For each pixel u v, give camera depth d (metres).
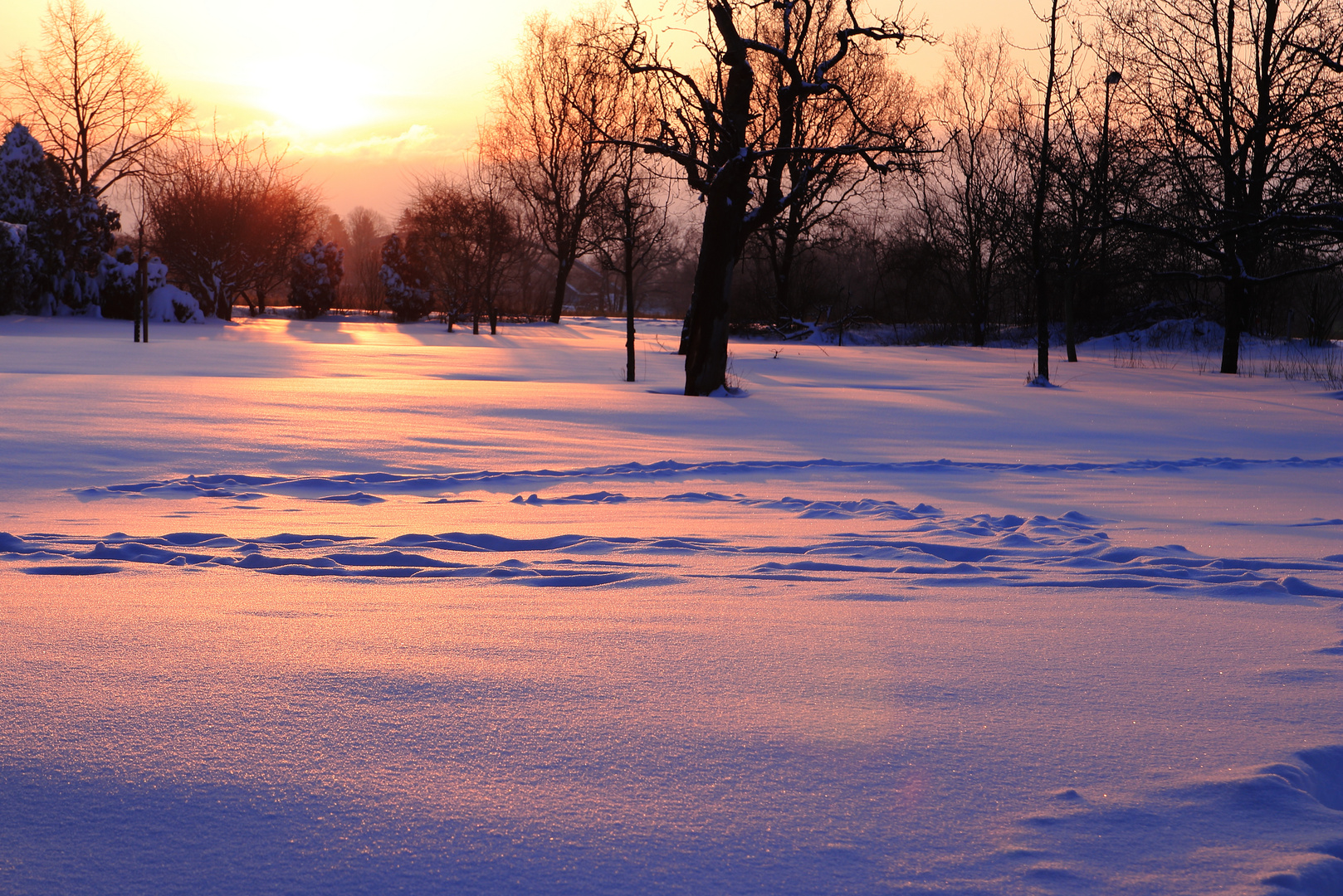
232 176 59.56
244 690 3.11
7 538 5.97
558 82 61.25
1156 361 39.00
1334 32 26.52
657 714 2.97
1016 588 5.11
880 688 3.28
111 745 2.63
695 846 2.15
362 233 143.38
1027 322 56.94
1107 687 3.32
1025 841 2.19
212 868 2.03
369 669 3.38
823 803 2.38
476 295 52.75
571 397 19.00
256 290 65.62
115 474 9.65
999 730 2.88
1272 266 41.38
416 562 5.79
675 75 21.89
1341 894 2.03
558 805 2.34
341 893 1.95
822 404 19.91
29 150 52.38
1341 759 2.72
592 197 59.28
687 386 21.81
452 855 2.10
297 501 8.52
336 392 18.03
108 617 4.07
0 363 23.44
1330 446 15.19
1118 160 33.22
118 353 27.80
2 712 2.86
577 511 8.12
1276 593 5.00
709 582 5.17
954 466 11.77
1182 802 2.39
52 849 2.08
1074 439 15.52
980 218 51.38
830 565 5.71
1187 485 10.55
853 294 67.12
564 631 4.00
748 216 22.00
